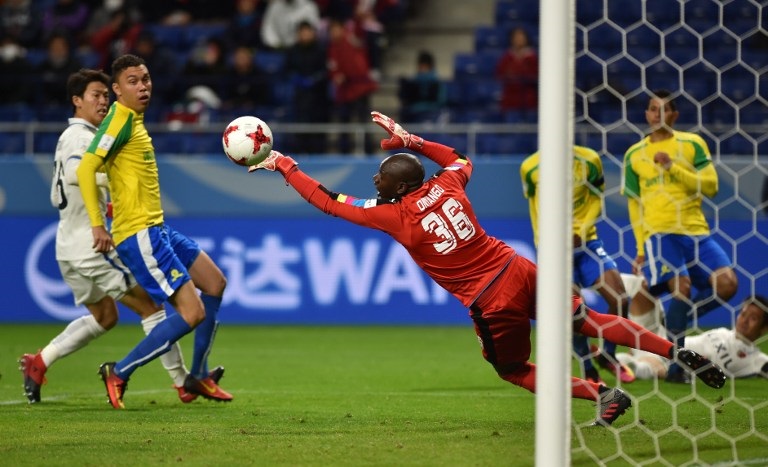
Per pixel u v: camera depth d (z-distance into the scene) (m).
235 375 30.19
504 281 19.00
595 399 19.22
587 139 45.00
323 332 43.97
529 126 47.56
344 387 27.30
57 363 33.28
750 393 25.58
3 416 21.61
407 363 33.41
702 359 18.48
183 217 47.12
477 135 49.78
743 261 43.31
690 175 27.48
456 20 65.50
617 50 48.72
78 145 23.31
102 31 56.38
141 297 23.70
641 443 18.25
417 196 19.08
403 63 63.28
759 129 45.62
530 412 22.41
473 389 26.83
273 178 46.81
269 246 47.00
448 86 53.97
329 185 46.09
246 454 17.19
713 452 17.53
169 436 18.95
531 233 45.72
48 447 17.86
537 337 15.33
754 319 27.94
